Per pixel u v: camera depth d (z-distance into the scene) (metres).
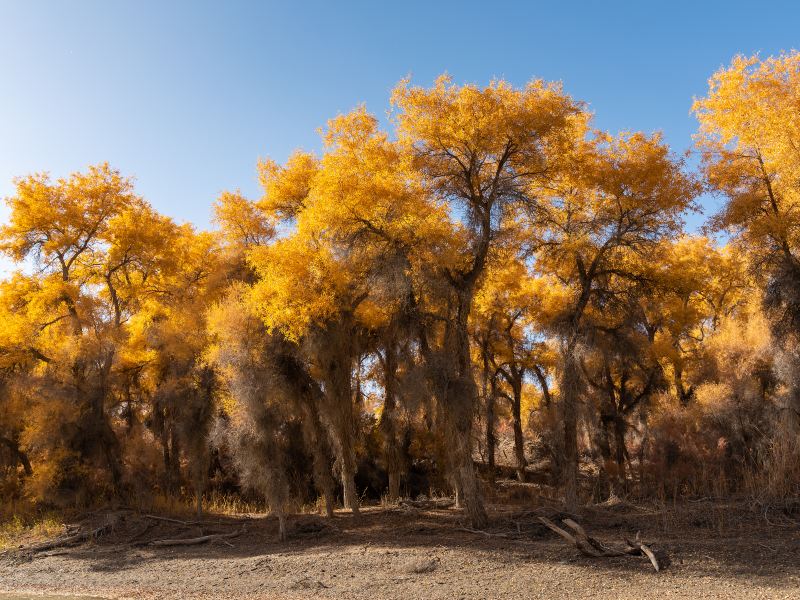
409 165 16.48
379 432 24.48
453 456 16.31
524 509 17.95
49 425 19.44
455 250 15.80
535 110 15.73
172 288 25.12
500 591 10.04
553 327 19.92
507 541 13.77
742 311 28.44
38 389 19.70
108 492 20.45
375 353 23.00
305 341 16.94
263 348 17.05
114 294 24.22
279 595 10.72
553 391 27.61
